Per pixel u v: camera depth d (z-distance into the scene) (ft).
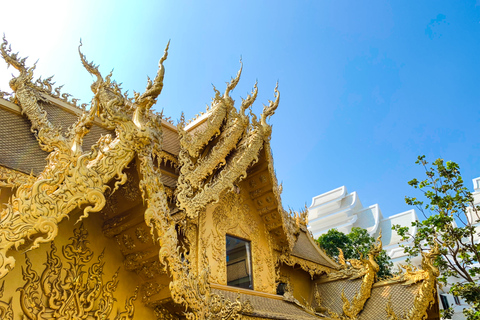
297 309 41.39
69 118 41.75
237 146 42.86
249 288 41.11
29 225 15.85
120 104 21.15
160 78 22.18
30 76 40.09
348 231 155.33
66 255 22.40
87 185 18.11
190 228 37.29
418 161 69.46
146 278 24.68
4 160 30.86
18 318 19.45
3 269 14.70
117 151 19.89
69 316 21.27
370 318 47.70
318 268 55.26
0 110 36.52
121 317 23.61
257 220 45.78
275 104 44.75
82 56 22.12
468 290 61.67
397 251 124.57
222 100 43.91
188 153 39.99
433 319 46.01
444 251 66.54
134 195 22.77
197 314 22.80
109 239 24.77
